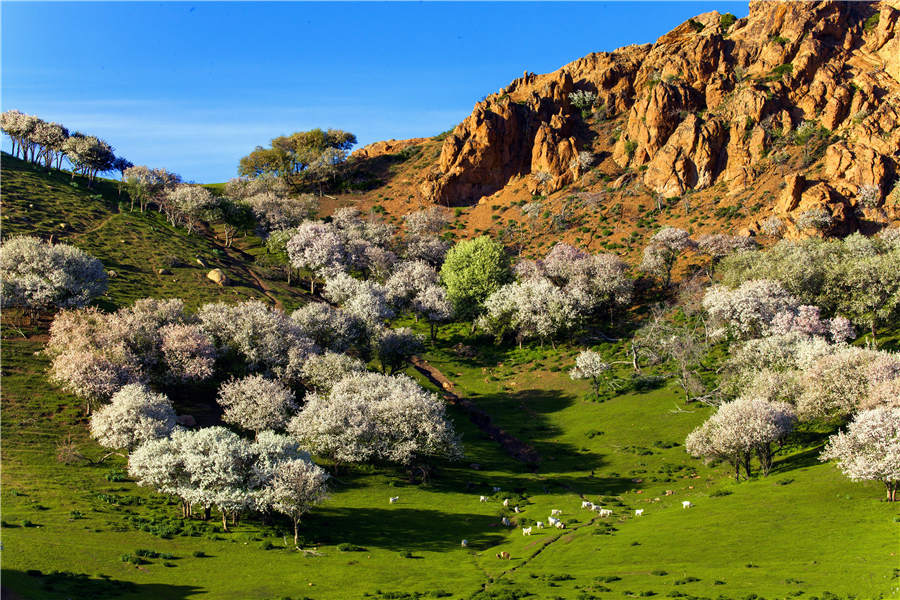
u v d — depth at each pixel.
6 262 93.50
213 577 43.44
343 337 102.69
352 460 68.50
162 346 82.38
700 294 114.31
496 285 128.62
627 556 48.44
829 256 108.75
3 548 42.88
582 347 112.69
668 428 83.00
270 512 57.03
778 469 65.12
